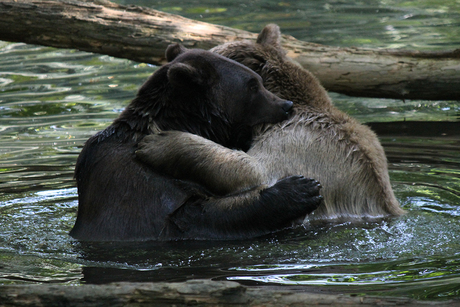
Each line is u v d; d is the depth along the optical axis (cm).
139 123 955
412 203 1009
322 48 1576
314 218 944
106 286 607
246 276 749
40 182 1173
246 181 905
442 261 782
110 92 1892
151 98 974
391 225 908
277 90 1048
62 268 794
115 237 898
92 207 916
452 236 864
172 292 605
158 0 3094
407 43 2217
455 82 1491
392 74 1516
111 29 1586
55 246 874
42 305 596
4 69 2162
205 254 831
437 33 2353
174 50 1108
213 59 1023
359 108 1753
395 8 2859
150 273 769
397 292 693
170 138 918
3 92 1903
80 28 1596
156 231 895
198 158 899
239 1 3084
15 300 596
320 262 793
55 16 1595
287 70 1062
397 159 1264
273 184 938
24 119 1652
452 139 1404
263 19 2670
